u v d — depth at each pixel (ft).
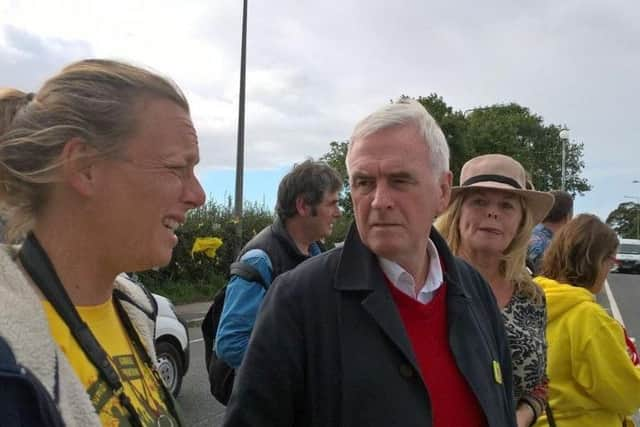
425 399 5.23
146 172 3.91
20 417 2.90
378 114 5.77
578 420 8.20
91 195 3.81
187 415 18.35
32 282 3.67
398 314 5.41
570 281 9.22
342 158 137.80
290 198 9.68
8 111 3.80
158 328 18.94
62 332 3.65
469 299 6.10
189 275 46.62
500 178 8.23
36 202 3.80
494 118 190.39
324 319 5.43
